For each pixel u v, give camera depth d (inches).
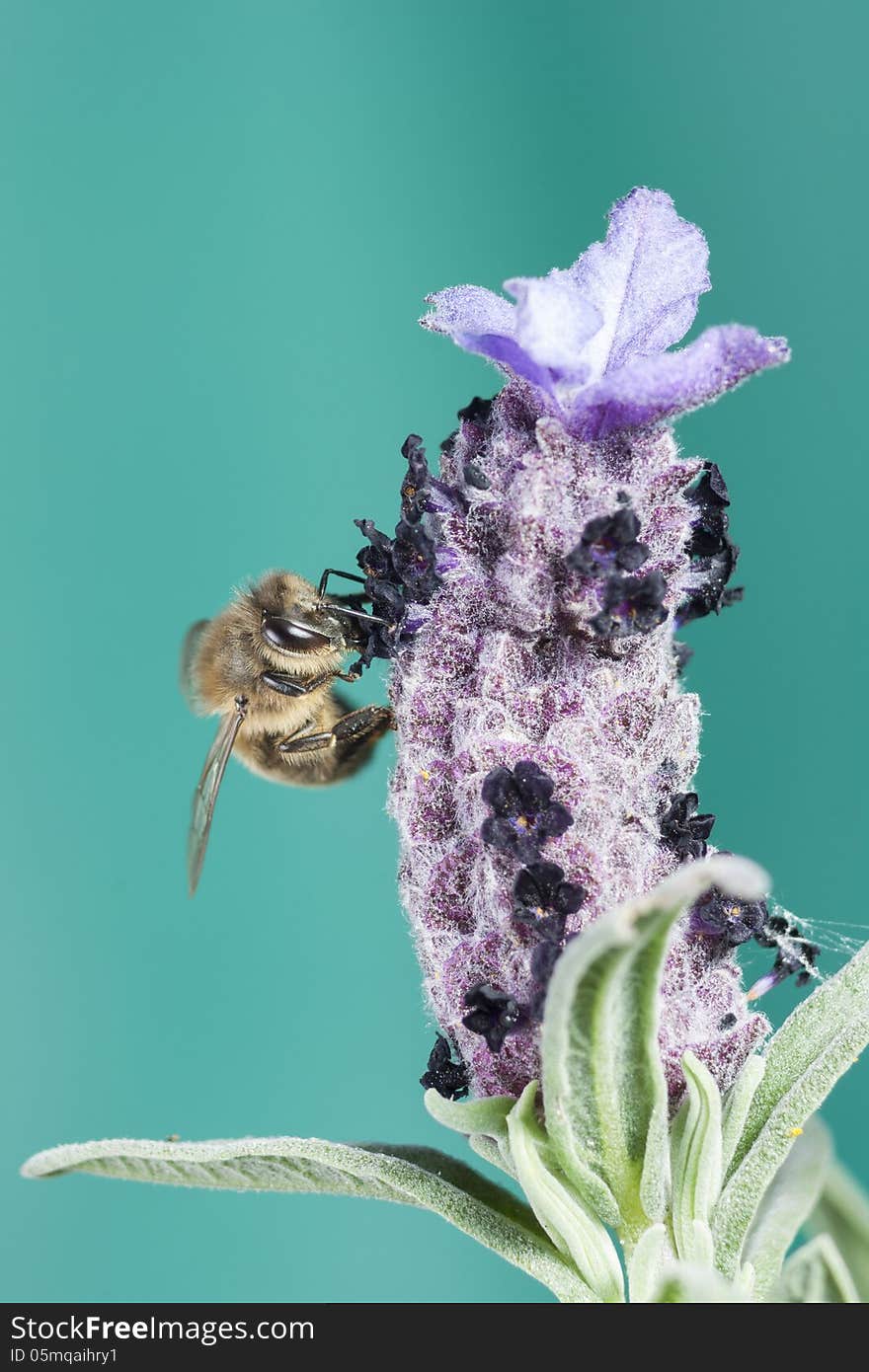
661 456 6.0
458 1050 6.1
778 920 6.4
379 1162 6.2
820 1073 6.1
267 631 7.5
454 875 6.1
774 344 5.9
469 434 6.2
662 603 5.9
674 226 6.1
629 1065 5.9
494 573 6.1
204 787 7.5
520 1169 5.9
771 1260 6.3
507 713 6.0
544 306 5.8
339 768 7.7
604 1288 5.9
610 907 5.9
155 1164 6.3
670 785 6.1
